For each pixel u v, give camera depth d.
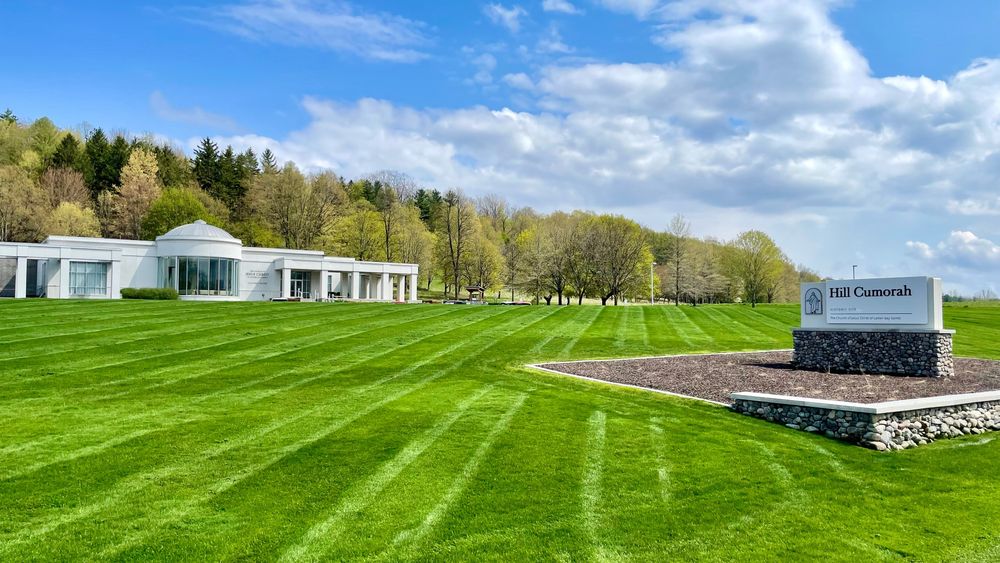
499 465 8.81
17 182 65.50
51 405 12.43
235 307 36.56
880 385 15.66
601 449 9.70
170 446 9.49
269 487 7.81
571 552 6.24
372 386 15.02
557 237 72.56
